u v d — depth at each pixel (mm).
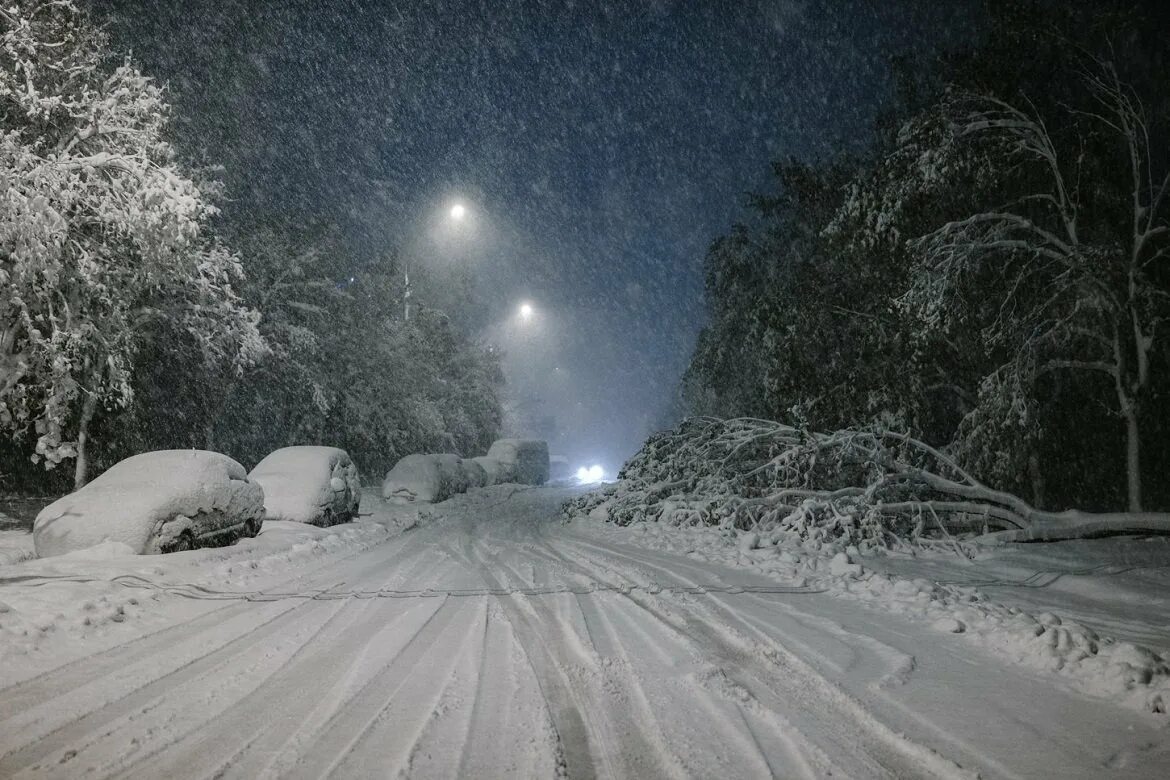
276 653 6348
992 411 15906
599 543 14898
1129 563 11664
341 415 30312
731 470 17203
